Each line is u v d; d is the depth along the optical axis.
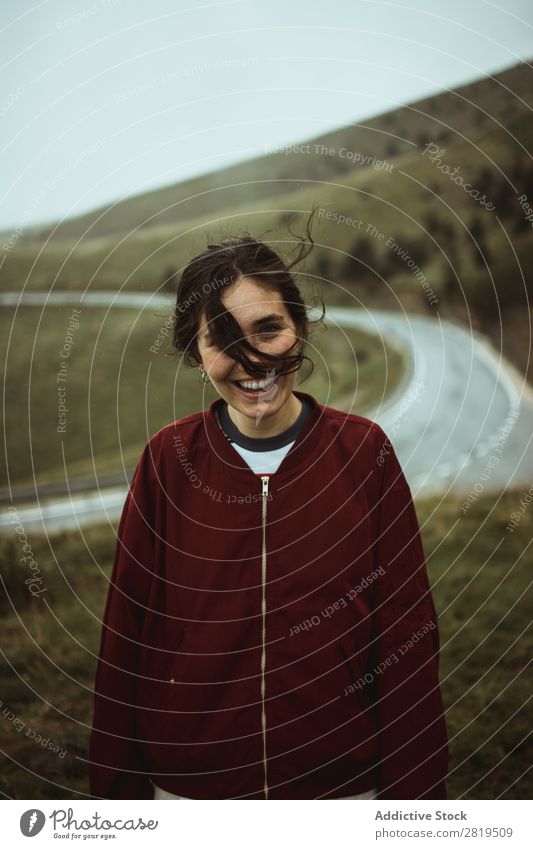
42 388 30.72
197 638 1.72
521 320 35.81
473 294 38.59
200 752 1.74
